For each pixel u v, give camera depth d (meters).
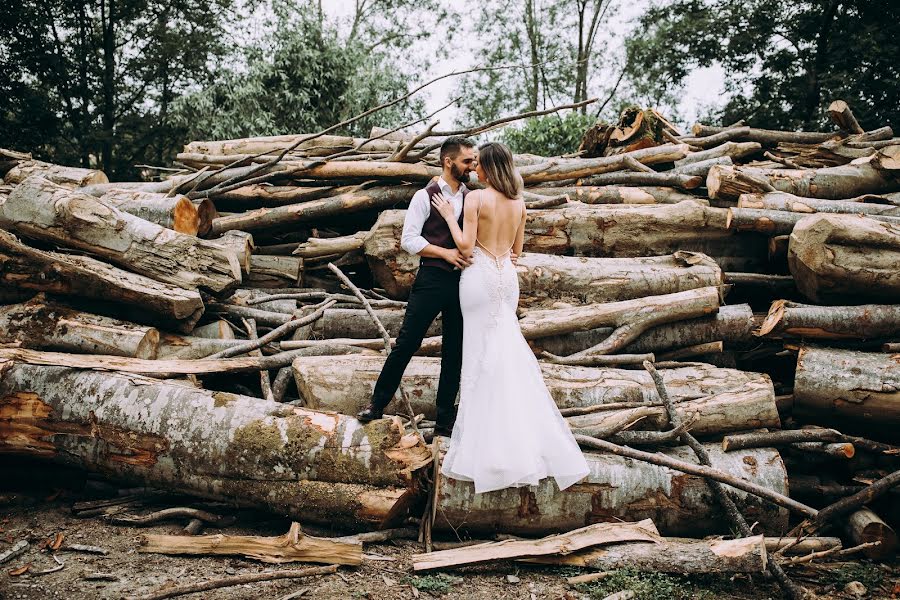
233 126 14.02
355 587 3.14
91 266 4.52
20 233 4.78
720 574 3.42
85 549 3.36
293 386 5.00
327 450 3.59
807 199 5.75
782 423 4.61
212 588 3.04
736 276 5.46
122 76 19.38
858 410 4.32
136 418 3.76
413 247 3.76
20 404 3.89
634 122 7.57
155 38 19.62
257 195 6.59
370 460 3.57
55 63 17.45
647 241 5.70
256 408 3.79
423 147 6.58
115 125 19.52
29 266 4.45
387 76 15.77
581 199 6.38
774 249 5.41
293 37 14.71
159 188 6.52
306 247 6.12
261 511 3.83
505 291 3.72
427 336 5.07
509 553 3.41
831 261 4.73
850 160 7.00
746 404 4.23
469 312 3.71
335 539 3.39
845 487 4.12
